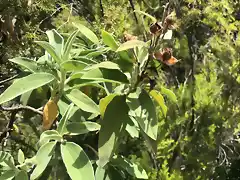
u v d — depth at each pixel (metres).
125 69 0.88
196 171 2.02
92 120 1.18
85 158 0.86
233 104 2.17
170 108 1.96
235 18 2.40
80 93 0.97
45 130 0.95
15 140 1.27
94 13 1.96
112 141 0.83
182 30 2.12
